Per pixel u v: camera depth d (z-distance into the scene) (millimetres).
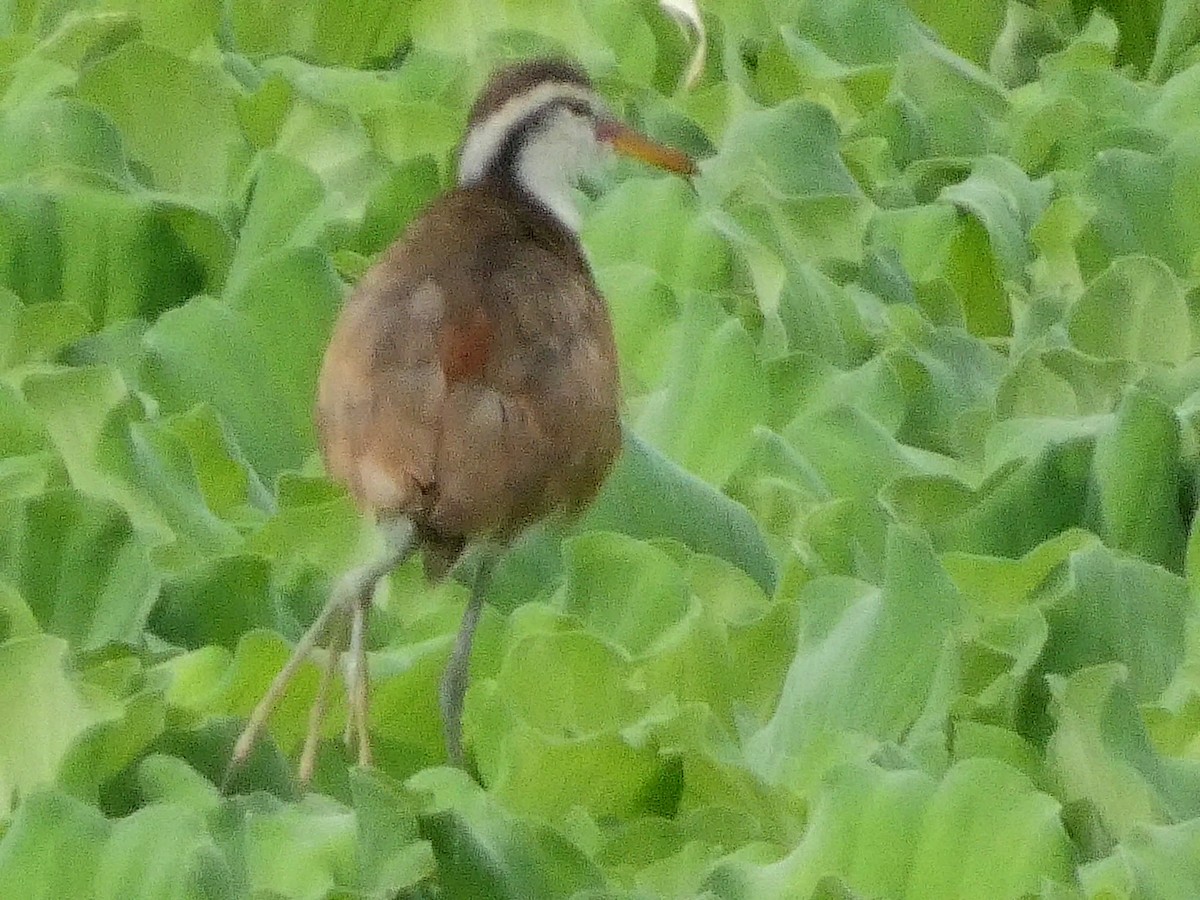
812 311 13719
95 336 12844
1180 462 12469
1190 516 12477
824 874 9391
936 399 13430
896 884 9594
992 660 10883
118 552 11117
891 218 15000
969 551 12156
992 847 9594
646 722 10367
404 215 14039
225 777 9984
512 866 9344
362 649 10281
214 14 15766
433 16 16234
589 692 10742
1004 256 14797
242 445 12641
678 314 13352
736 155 15039
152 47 14586
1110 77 16641
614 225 14117
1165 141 15844
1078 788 10227
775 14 17375
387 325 10164
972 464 13016
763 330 13609
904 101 16000
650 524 11945
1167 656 11273
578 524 11375
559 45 15773
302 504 11766
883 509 12273
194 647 11055
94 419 11766
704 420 12758
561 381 10195
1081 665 11148
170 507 11711
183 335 12750
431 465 9898
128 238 13492
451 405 9953
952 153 16156
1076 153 15922
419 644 11000
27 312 12555
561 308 10414
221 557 11070
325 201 13984
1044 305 14289
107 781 9781
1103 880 9625
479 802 9617
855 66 16750
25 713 10016
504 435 9969
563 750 10180
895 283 14547
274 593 11125
